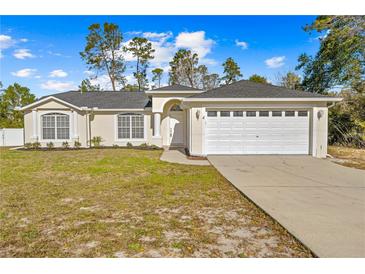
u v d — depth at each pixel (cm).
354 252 327
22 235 385
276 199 557
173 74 4088
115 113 1792
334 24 1866
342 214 462
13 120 2852
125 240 369
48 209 502
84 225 423
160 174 840
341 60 1852
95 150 1579
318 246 341
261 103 1228
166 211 493
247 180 743
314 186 676
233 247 350
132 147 1742
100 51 3328
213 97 1218
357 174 835
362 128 1672
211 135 1252
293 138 1245
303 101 1213
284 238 374
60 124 1709
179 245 354
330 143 1839
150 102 1903
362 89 1777
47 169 927
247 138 1251
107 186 683
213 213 482
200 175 822
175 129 1823
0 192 624
